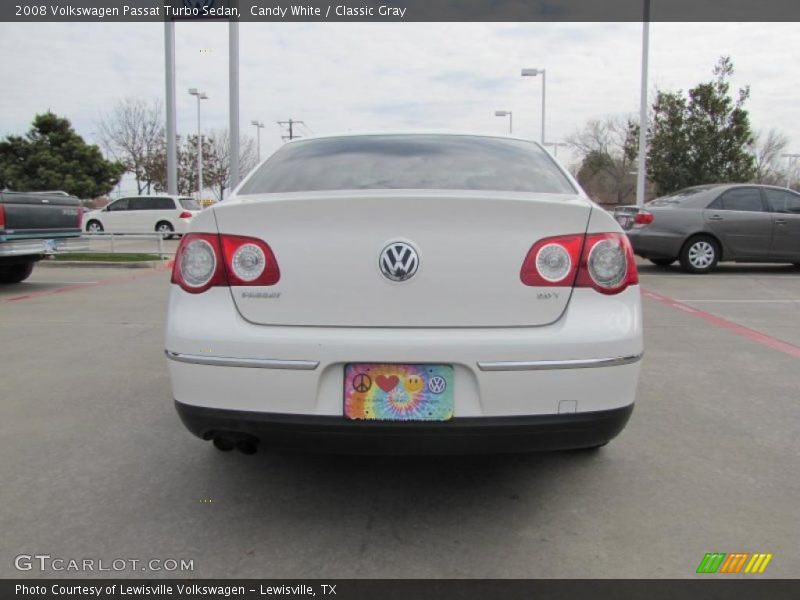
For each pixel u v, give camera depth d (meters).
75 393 4.45
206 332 2.48
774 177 54.88
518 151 3.41
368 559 2.46
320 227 2.46
